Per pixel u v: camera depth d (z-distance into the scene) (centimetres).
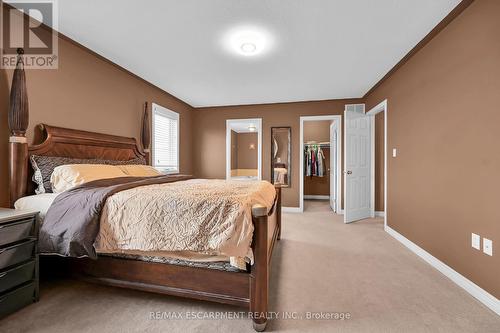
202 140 546
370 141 446
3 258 149
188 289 159
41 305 166
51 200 182
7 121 200
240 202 147
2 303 149
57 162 220
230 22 217
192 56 286
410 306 169
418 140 268
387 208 351
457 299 178
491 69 171
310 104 492
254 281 144
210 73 339
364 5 193
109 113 304
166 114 435
